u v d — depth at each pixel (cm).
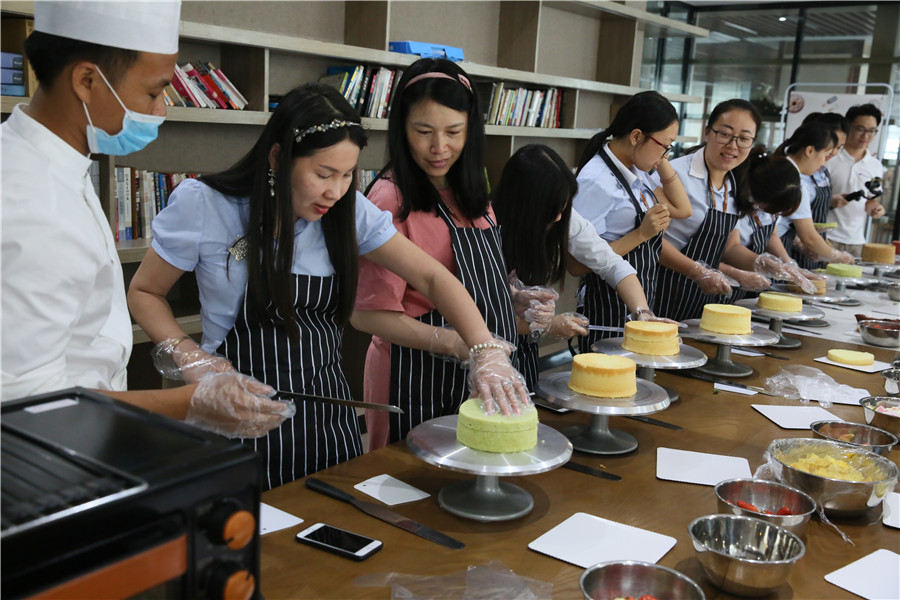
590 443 175
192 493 77
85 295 121
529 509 141
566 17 609
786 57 794
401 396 201
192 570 79
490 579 117
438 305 179
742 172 346
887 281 423
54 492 72
